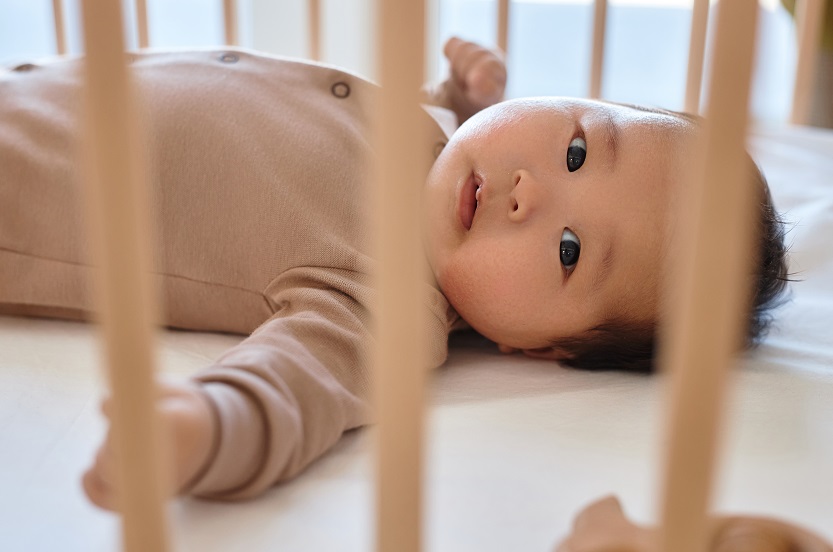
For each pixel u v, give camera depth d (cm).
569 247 75
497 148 79
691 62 129
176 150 80
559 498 53
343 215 78
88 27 29
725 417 30
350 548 48
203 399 47
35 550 47
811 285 97
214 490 49
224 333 82
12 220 80
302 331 64
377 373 32
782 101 177
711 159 28
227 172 79
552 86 224
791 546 40
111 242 31
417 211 31
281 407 52
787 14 178
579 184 76
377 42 30
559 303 76
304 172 80
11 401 63
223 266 78
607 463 58
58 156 81
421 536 33
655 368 78
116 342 32
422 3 29
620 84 224
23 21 192
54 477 53
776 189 119
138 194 31
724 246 29
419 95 30
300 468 55
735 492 54
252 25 203
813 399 68
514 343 80
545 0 220
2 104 85
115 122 30
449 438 60
